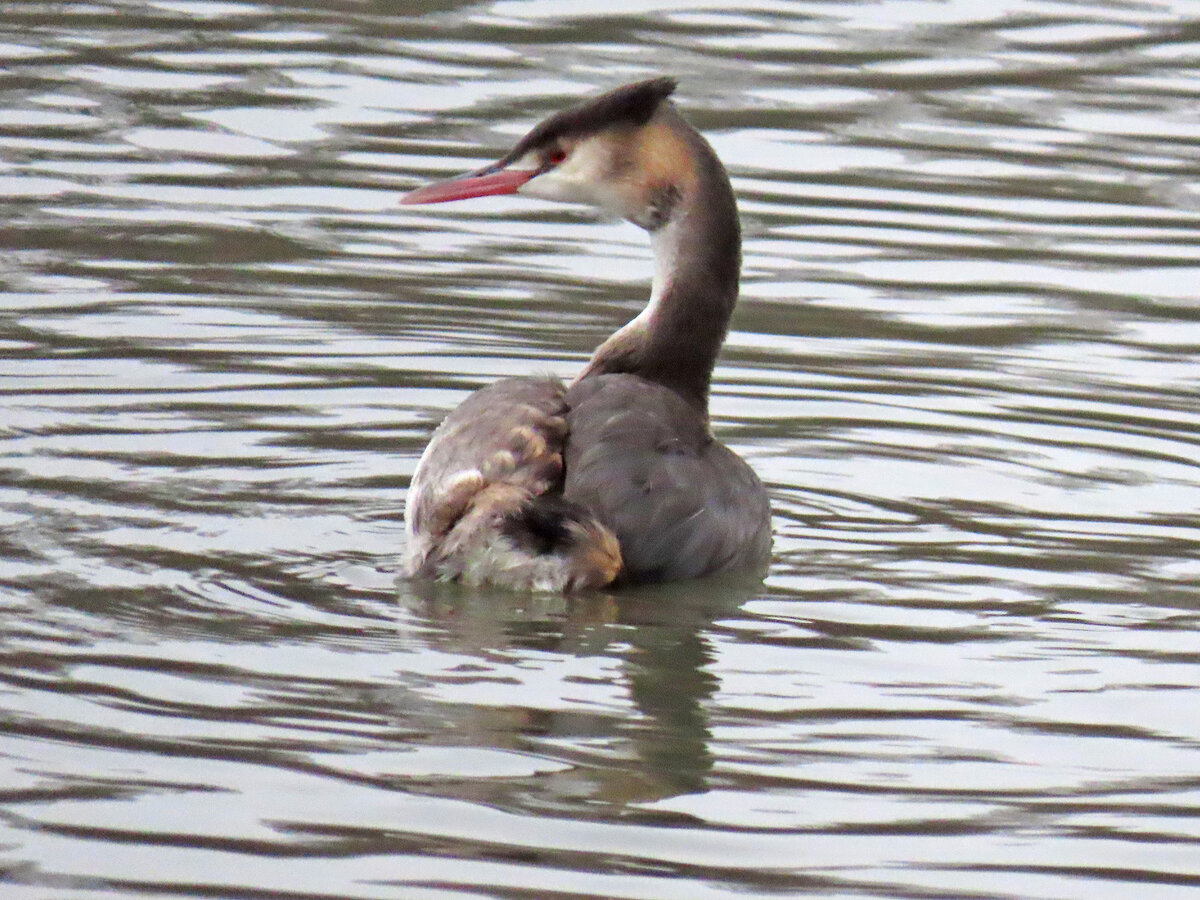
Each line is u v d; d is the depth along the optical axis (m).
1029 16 21.81
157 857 7.57
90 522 11.00
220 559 10.55
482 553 10.12
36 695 8.77
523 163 12.30
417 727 8.62
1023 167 18.19
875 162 18.20
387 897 7.35
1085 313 15.45
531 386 10.99
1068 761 8.59
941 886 7.57
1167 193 17.70
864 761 8.53
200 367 13.86
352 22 21.42
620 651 9.56
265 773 8.18
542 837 7.81
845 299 15.64
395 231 16.92
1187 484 12.31
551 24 21.38
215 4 21.84
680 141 12.08
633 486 10.27
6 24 21.08
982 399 13.78
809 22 21.56
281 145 18.30
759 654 9.63
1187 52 20.84
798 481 12.31
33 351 14.00
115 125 18.61
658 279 12.19
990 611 10.29
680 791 8.20
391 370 13.98
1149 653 9.75
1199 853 7.85
